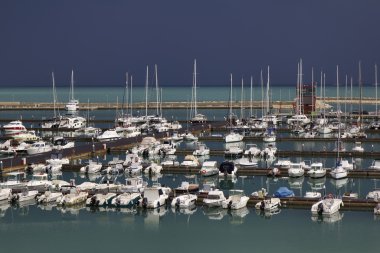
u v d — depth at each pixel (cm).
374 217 6325
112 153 10638
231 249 5500
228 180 8231
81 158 9981
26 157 9369
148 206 6712
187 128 13688
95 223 6309
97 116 19388
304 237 5775
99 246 5634
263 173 8506
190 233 5975
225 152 10131
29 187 7288
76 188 7112
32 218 6494
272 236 5838
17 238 5872
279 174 8419
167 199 6925
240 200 6669
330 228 6006
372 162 9425
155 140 11188
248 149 10538
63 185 7306
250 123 14450
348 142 12025
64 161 9006
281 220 6306
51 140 11775
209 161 9144
